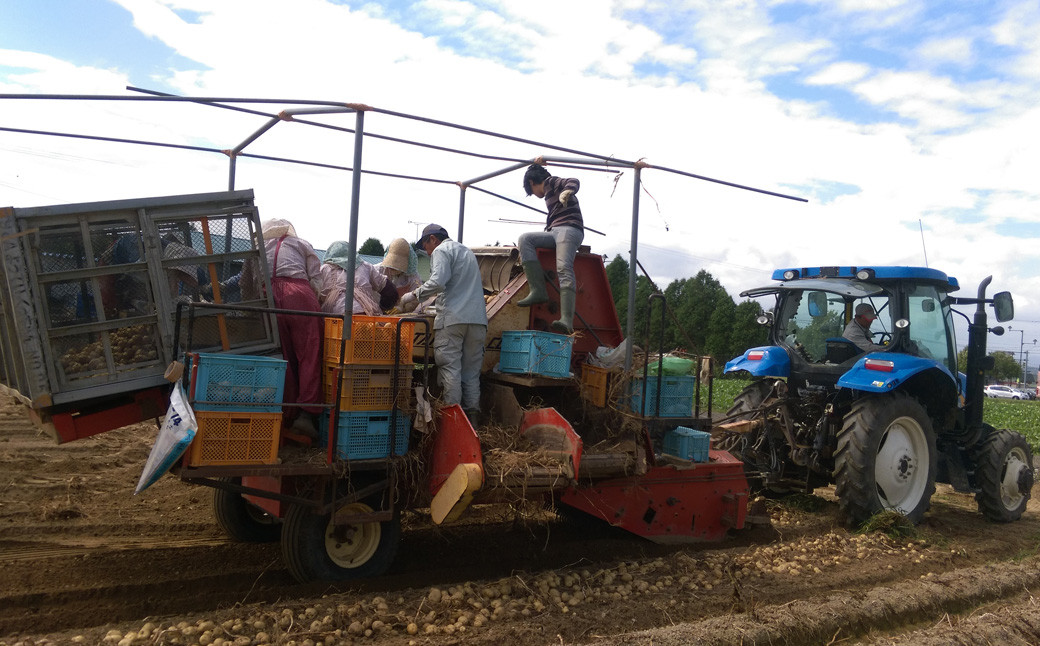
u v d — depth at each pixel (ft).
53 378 14.17
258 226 16.35
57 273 14.29
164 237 15.38
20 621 13.66
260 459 14.76
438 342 18.07
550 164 19.84
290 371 16.69
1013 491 28.09
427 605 15.21
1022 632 16.51
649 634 14.35
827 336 27.71
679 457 21.36
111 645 12.62
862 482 23.75
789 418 26.61
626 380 19.90
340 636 13.60
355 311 18.08
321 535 16.14
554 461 17.35
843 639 15.79
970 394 27.78
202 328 15.69
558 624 14.97
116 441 31.55
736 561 19.69
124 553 17.99
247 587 16.16
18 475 24.70
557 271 20.98
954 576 19.58
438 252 17.94
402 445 16.70
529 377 19.04
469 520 23.03
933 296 27.40
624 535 22.09
